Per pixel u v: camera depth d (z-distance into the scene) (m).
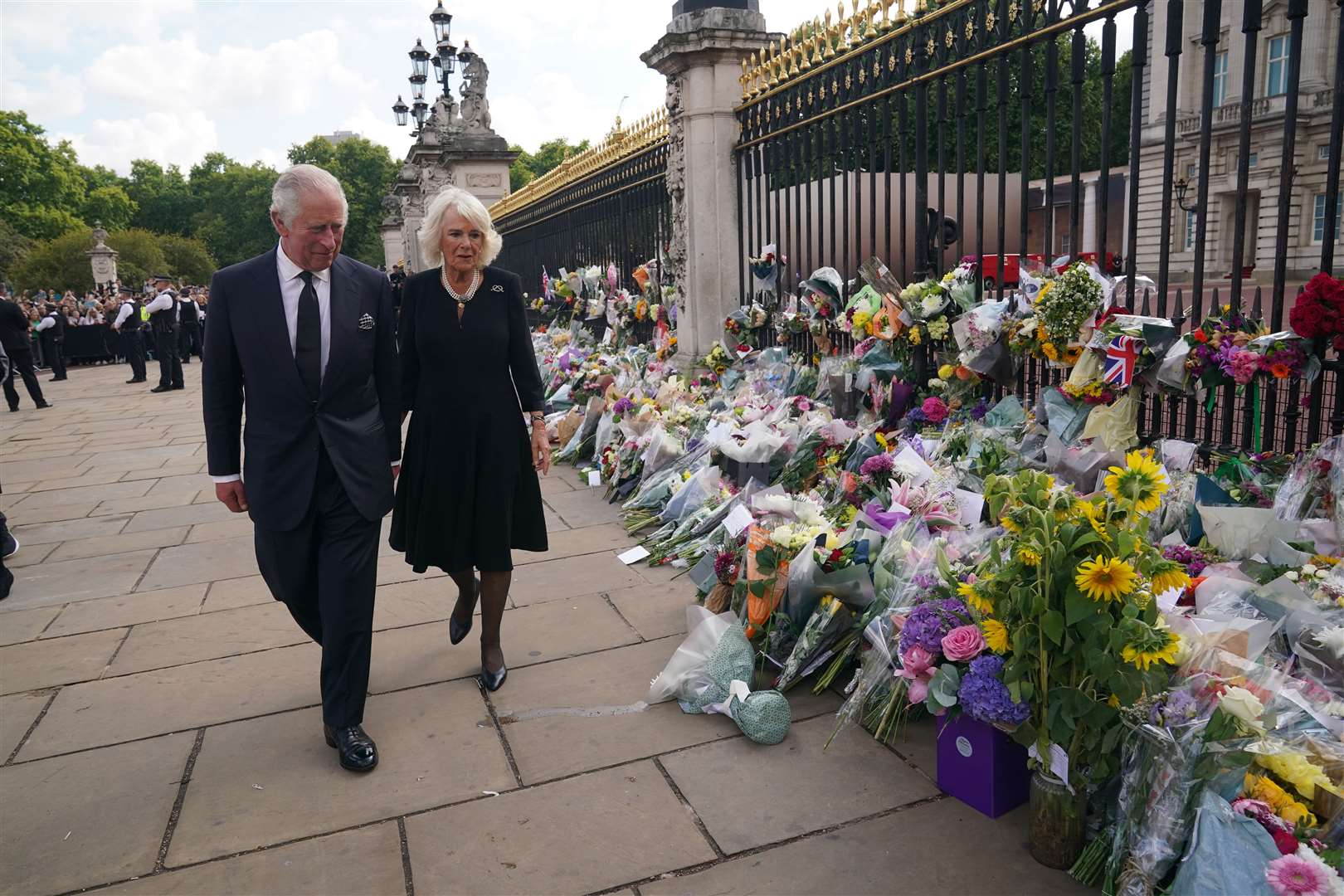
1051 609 2.09
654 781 2.68
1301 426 3.53
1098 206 3.95
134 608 4.30
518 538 3.26
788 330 6.04
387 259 30.55
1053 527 2.06
